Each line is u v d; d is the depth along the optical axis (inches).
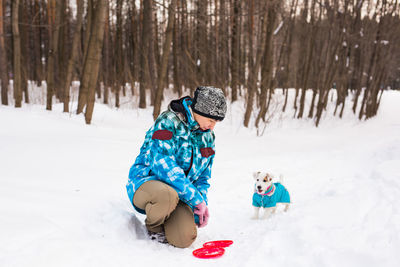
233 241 98.1
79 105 384.5
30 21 787.4
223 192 180.9
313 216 105.7
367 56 760.3
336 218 102.3
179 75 698.8
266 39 559.2
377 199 117.6
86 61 366.9
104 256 73.0
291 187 199.6
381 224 90.7
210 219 130.3
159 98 426.3
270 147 398.3
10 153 181.8
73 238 77.0
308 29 711.7
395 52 723.4
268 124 570.9
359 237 82.4
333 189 159.6
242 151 347.9
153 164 85.9
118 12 677.3
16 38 394.6
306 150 385.4
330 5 657.0
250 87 568.4
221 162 274.2
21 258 63.7
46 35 755.4
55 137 256.8
